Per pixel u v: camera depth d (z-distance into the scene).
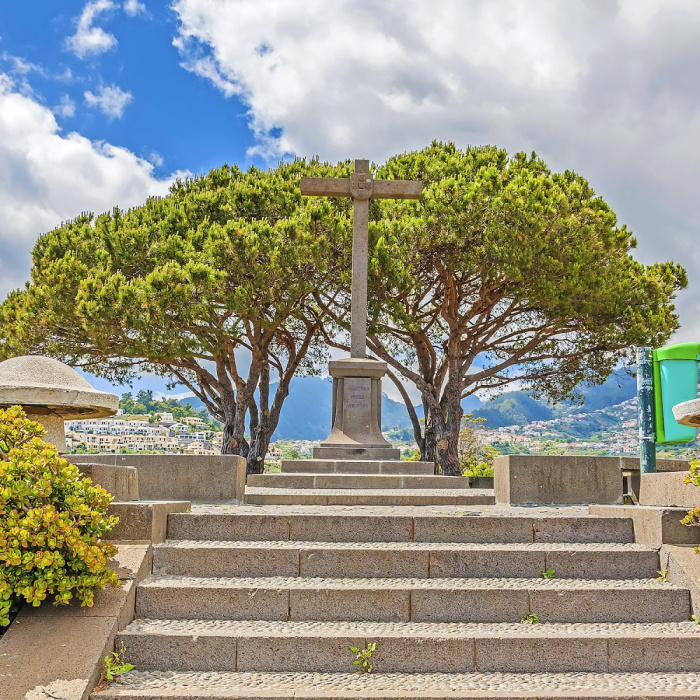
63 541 4.63
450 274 18.59
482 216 17.48
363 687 4.38
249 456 21.34
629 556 5.67
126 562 5.22
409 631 4.88
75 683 4.00
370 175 12.77
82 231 19.50
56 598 4.57
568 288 17.56
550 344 21.19
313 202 19.31
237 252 17.91
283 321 21.12
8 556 4.40
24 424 5.15
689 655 4.75
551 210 17.25
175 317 17.70
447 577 5.55
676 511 5.77
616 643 4.74
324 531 6.02
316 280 19.53
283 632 4.78
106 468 5.86
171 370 22.75
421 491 9.28
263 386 22.28
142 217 20.09
